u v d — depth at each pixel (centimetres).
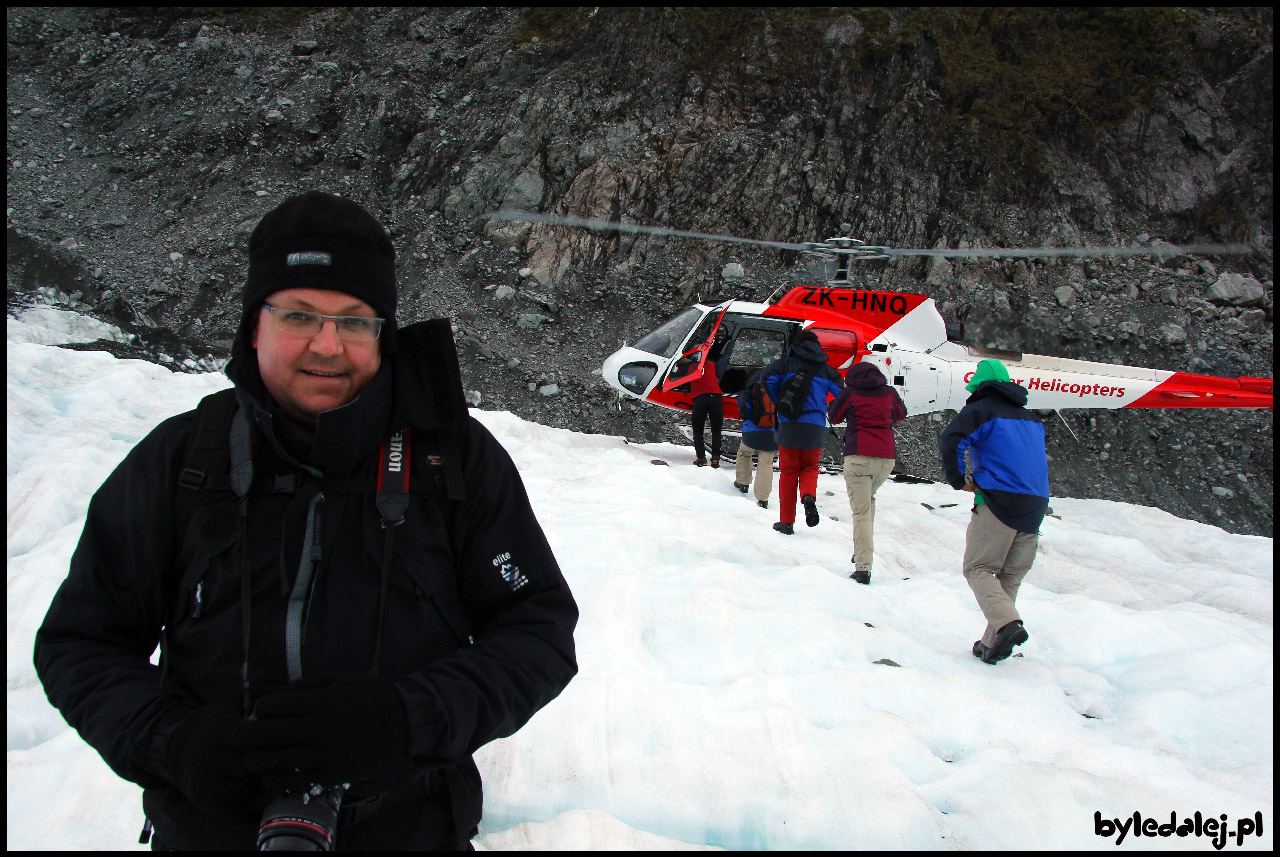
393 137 1905
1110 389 994
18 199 1641
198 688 143
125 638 149
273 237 145
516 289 1620
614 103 1923
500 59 2038
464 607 158
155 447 151
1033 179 1791
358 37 2139
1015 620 437
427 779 155
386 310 150
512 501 159
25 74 2017
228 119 1872
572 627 159
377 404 149
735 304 980
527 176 1805
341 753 119
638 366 1003
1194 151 1836
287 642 140
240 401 148
